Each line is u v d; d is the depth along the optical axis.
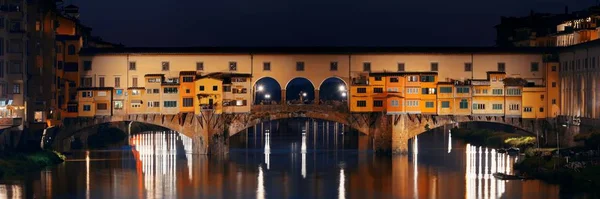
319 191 110.62
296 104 145.00
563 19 174.12
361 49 145.75
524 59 146.50
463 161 138.88
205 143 144.25
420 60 145.88
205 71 145.50
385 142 144.62
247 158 144.62
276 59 145.88
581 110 137.12
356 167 132.38
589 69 133.88
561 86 144.88
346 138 198.62
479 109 144.50
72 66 146.25
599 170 112.44
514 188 110.88
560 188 110.31
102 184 114.62
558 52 146.38
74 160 140.38
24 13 132.25
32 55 135.00
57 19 147.25
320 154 152.50
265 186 114.38
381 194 108.31
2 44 129.50
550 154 127.31
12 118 125.06
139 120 144.75
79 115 145.25
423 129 144.12
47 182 115.50
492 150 158.62
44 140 140.38
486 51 146.00
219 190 111.25
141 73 145.88
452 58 146.12
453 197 105.62
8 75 130.50
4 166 120.12
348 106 145.12
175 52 145.12
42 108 135.50
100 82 146.25
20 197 104.38
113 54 145.75
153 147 166.50
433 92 144.00
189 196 106.94
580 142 135.38
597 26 155.12
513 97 144.75
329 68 145.75
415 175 123.38
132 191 109.81
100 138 178.38
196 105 143.62
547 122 145.25
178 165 134.25
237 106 144.12
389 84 143.62
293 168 131.38
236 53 145.25
